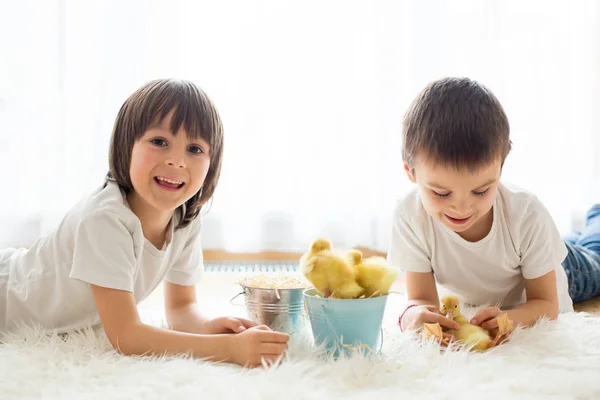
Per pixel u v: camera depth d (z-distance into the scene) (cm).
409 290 141
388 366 94
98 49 250
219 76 253
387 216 254
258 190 253
